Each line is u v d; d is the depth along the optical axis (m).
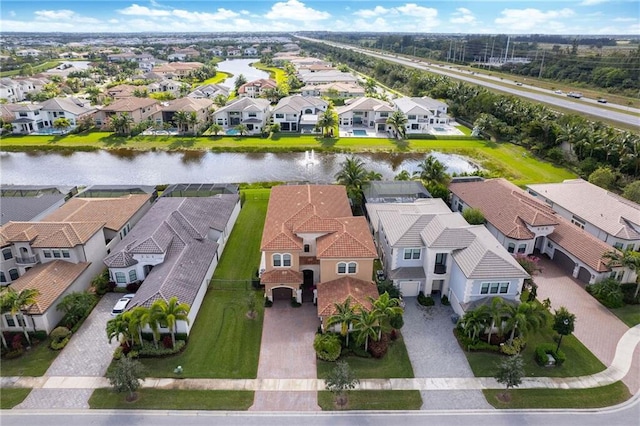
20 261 44.25
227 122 114.88
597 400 32.72
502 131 103.69
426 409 31.88
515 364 31.39
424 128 112.62
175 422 30.66
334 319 35.88
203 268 44.94
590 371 35.41
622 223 51.69
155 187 67.56
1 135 107.50
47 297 39.19
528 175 81.56
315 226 45.00
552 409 31.97
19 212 52.75
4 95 146.38
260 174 84.94
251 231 58.00
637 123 102.00
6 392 33.12
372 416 31.33
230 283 46.34
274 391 33.31
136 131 108.25
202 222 52.22
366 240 43.59
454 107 126.75
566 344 38.25
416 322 41.03
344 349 37.12
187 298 39.53
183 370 35.12
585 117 105.81
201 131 110.12
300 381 34.28
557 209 60.53
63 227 45.31
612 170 76.06
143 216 53.88
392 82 178.62
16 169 87.12
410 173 85.44
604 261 45.50
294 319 41.38
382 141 104.75
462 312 40.00
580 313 42.44
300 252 43.75
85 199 56.78
